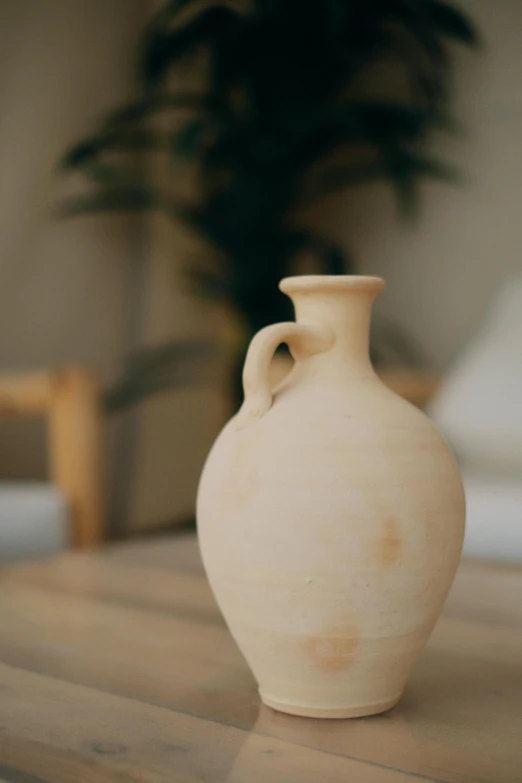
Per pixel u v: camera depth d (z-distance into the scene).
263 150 3.20
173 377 3.49
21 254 3.02
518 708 0.76
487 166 3.17
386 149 3.16
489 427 2.01
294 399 0.74
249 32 3.13
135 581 1.22
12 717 0.73
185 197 3.54
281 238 3.27
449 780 0.60
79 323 3.21
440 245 3.29
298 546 0.69
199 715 0.74
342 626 0.70
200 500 0.76
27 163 3.04
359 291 0.76
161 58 3.19
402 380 2.19
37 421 3.05
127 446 3.42
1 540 1.81
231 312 3.31
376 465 0.69
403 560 0.69
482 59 3.16
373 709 0.74
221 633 0.98
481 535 1.59
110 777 0.62
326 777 0.61
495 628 0.99
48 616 1.05
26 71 3.03
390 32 3.33
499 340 2.11
